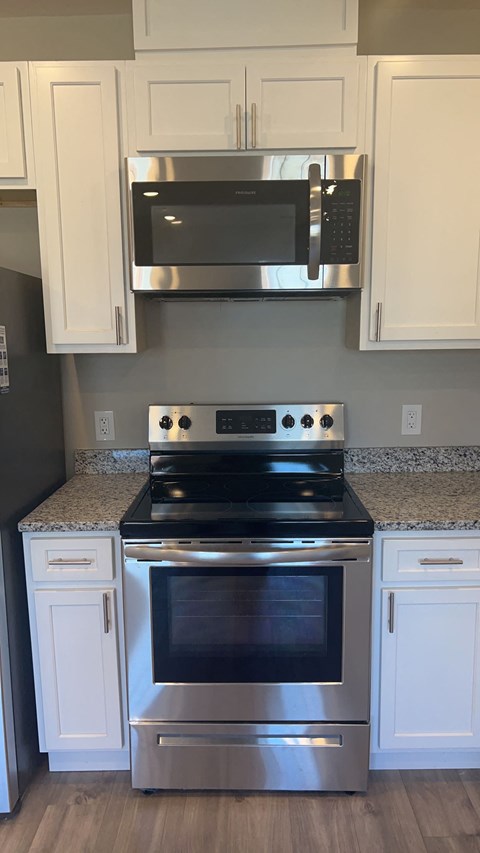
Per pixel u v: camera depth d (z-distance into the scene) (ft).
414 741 5.79
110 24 6.55
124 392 7.17
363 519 5.30
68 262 5.97
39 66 5.65
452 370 7.16
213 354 7.12
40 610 5.59
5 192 6.41
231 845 5.17
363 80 5.67
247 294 6.22
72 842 5.24
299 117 5.73
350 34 5.62
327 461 6.88
